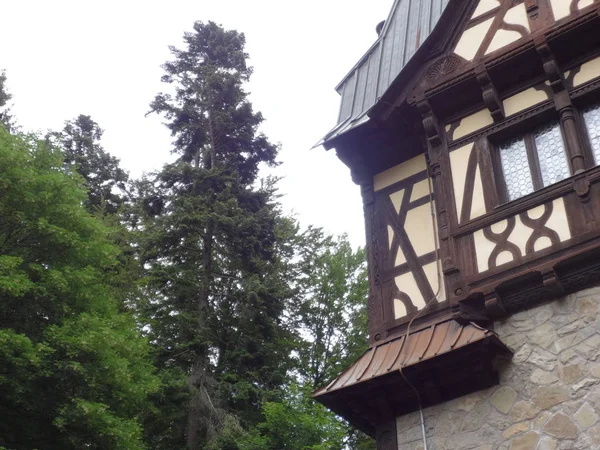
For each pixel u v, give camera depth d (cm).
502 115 1105
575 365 919
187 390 1867
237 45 2695
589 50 1071
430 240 1157
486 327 1014
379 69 1409
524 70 1109
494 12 1159
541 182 1055
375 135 1284
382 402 1056
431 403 1027
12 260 1375
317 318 2562
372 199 1269
